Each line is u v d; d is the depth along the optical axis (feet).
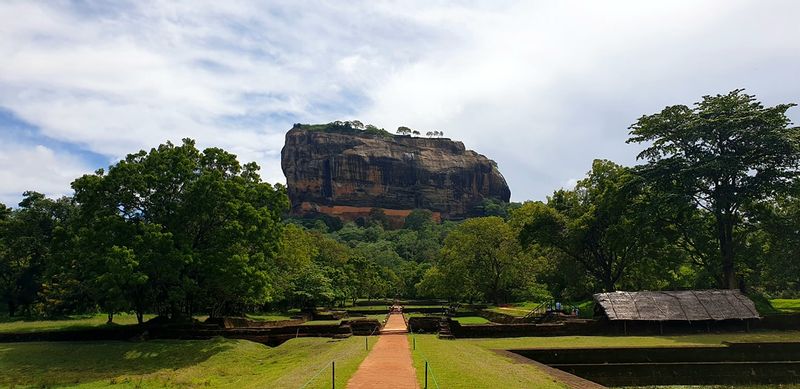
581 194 159.94
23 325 132.98
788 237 122.62
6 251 169.07
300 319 149.79
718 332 104.47
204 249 119.24
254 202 133.08
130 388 74.69
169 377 82.17
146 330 114.52
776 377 78.79
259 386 55.52
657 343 88.79
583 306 153.69
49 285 155.12
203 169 129.18
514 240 199.11
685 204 121.70
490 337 104.63
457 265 205.87
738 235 134.10
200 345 106.42
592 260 160.04
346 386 47.85
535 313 133.90
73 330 114.01
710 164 118.11
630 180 133.39
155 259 106.83
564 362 80.12
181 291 111.04
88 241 109.70
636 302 107.86
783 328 106.11
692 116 131.03
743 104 125.80
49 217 177.17
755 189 120.67
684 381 78.79
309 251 222.07
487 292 215.92
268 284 123.24
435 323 124.36
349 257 292.61
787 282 136.46
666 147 134.41
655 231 132.46
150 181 116.06
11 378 84.84
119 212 117.08
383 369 57.72
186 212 116.67
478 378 51.60
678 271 160.97
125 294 110.32
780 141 115.44
